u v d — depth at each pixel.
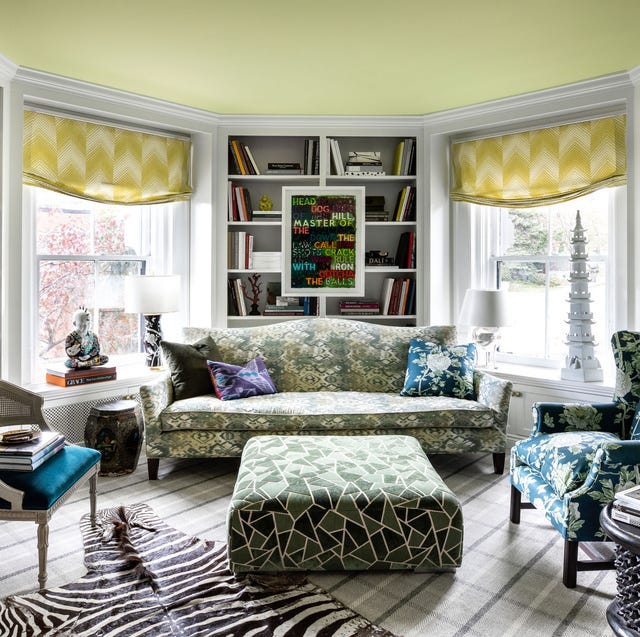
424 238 4.82
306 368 4.25
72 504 3.23
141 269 4.69
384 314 4.93
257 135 4.82
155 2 2.74
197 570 2.48
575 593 2.33
